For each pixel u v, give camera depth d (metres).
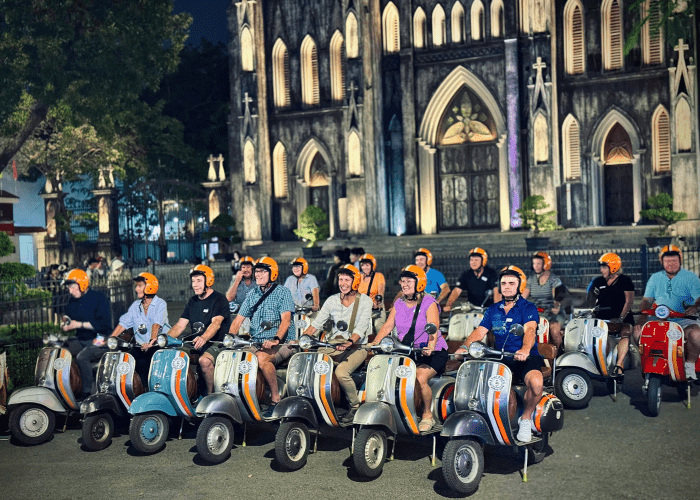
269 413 7.53
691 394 9.70
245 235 36.41
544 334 9.22
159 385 7.77
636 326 9.38
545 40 30.34
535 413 6.52
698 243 27.94
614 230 27.72
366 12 33.31
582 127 30.70
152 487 6.52
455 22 32.97
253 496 6.20
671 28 9.60
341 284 7.53
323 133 35.78
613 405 9.23
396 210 34.25
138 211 45.84
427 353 6.88
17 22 24.03
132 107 27.61
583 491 6.06
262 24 36.56
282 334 7.89
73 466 7.26
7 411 8.51
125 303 15.49
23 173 41.34
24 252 39.75
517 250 28.77
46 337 8.68
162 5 25.98
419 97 33.66
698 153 28.09
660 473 6.43
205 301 8.30
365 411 6.61
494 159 33.12
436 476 6.64
